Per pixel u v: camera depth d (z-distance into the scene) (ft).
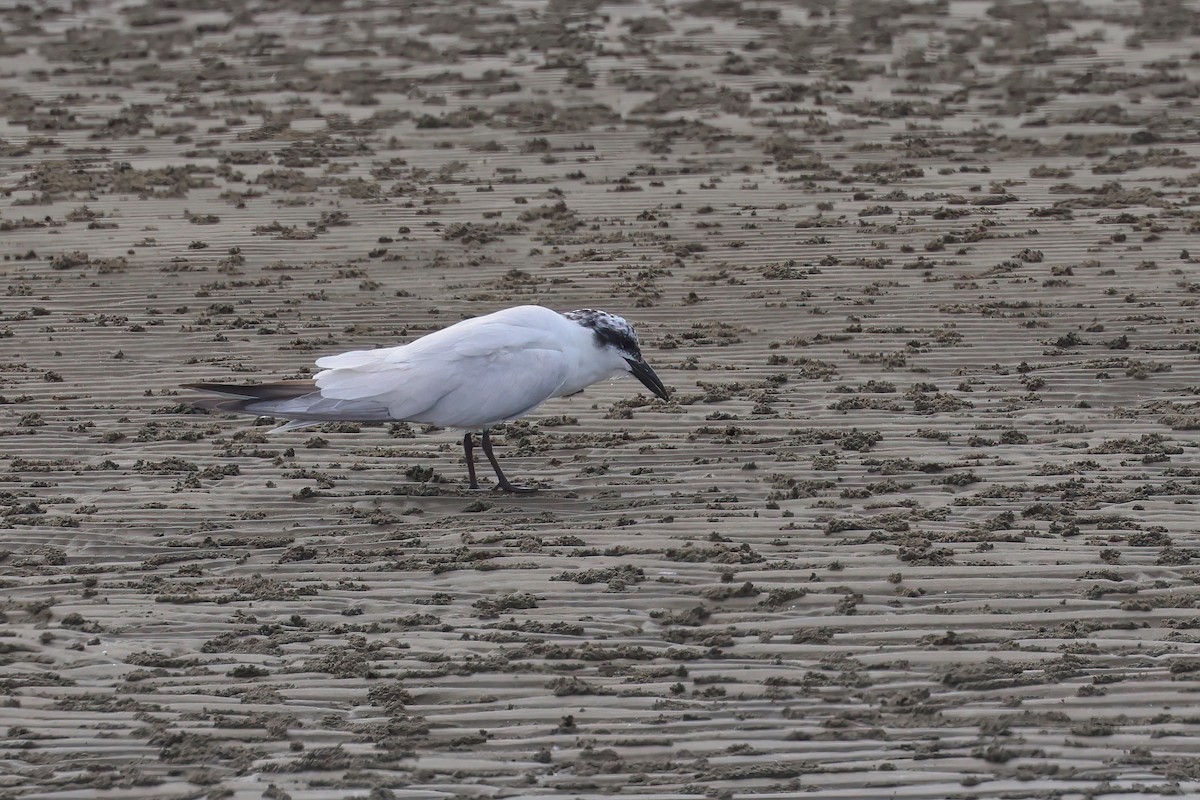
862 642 33.65
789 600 35.78
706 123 85.76
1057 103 87.86
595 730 30.50
